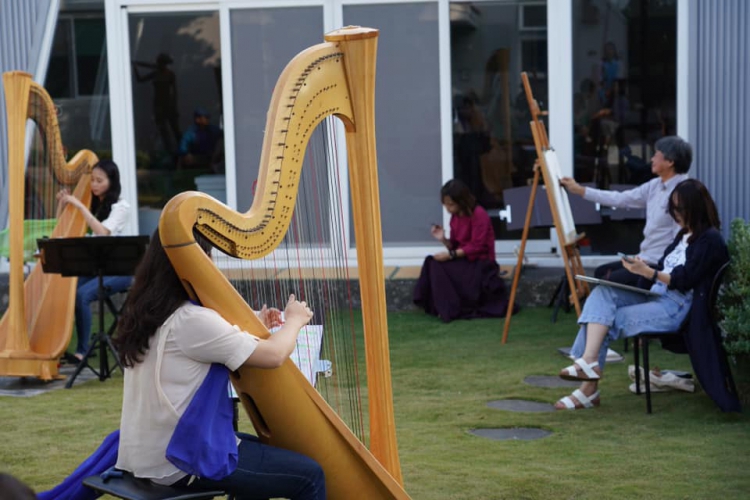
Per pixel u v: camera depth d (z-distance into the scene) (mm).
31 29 10828
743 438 6012
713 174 10211
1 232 8977
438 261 9969
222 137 11281
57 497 3900
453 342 8875
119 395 7375
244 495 3779
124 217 8602
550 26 10672
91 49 11156
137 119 11273
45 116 8039
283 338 3730
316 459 3934
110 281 8633
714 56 10094
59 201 8406
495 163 10992
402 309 10406
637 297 6758
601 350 6672
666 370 7668
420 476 5383
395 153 11055
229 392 3852
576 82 10773
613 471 5441
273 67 11055
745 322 6449
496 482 5277
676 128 10609
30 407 7035
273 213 3629
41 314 8094
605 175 10828
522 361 8117
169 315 3643
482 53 10859
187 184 11336
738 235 6918
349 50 3994
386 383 4266
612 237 10695
